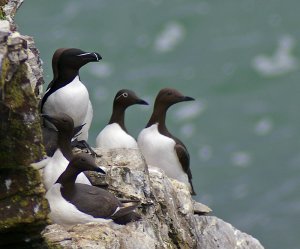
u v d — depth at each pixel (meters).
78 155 9.66
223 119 41.25
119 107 13.22
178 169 13.73
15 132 8.48
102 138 13.16
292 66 47.00
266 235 30.19
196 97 43.97
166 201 11.27
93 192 9.85
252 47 49.34
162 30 52.19
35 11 54.16
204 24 52.62
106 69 47.16
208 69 47.19
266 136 39.66
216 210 32.66
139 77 46.34
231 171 36.09
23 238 8.88
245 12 53.94
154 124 13.73
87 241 9.18
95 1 54.91
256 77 45.91
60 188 9.64
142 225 10.13
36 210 8.66
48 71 34.16
